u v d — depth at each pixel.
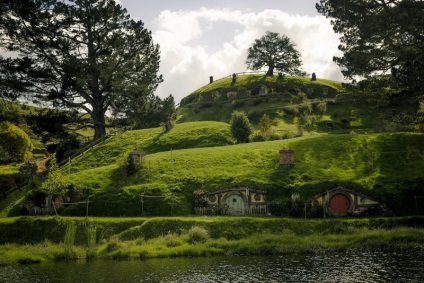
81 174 67.50
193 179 63.22
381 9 70.06
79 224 52.53
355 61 73.81
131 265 40.47
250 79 154.62
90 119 106.12
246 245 44.94
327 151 68.81
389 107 68.50
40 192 59.78
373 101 72.81
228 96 145.62
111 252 45.38
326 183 58.97
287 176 62.28
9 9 85.56
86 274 37.28
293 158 64.94
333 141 72.25
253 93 144.50
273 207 56.28
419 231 46.34
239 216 55.41
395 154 65.19
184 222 51.75
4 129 83.94
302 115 119.12
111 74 95.38
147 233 50.66
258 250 43.91
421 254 40.53
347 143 70.56
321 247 43.84
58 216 54.81
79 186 61.84
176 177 64.25
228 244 45.91
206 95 150.00
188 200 59.47
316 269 36.28
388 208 54.88
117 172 67.50
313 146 71.25
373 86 72.31
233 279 34.12
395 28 69.69
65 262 43.09
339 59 80.75
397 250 42.44
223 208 57.78
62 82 88.88
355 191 56.22
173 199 58.97
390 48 72.06
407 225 50.09
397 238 44.41
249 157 68.88
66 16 88.50
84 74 90.19
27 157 86.94
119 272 37.69
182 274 36.16
